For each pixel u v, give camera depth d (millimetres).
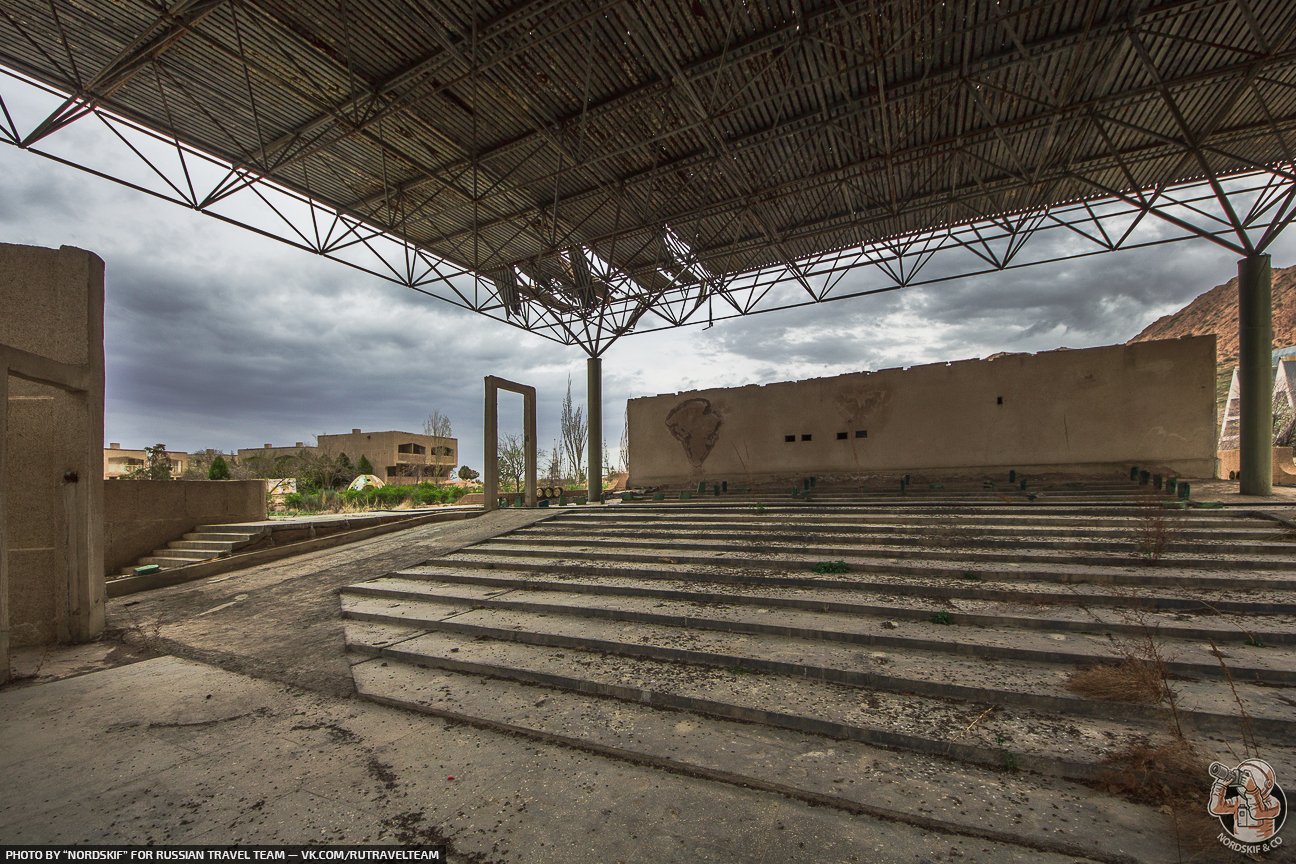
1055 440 12086
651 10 6809
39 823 2932
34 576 6367
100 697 4750
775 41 7289
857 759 3248
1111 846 2432
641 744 3549
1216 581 5016
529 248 13852
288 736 3945
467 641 5660
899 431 13703
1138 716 3377
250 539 10703
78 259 6465
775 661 4402
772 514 9367
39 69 7453
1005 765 3076
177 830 2842
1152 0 6684
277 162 9312
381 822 2875
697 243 13633
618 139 9531
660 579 6789
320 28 7094
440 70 7824
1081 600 4961
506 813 2922
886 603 5332
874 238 13812
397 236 12609
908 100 8609
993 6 6816
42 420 6504
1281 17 6953
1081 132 9141
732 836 2660
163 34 7066
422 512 14117
